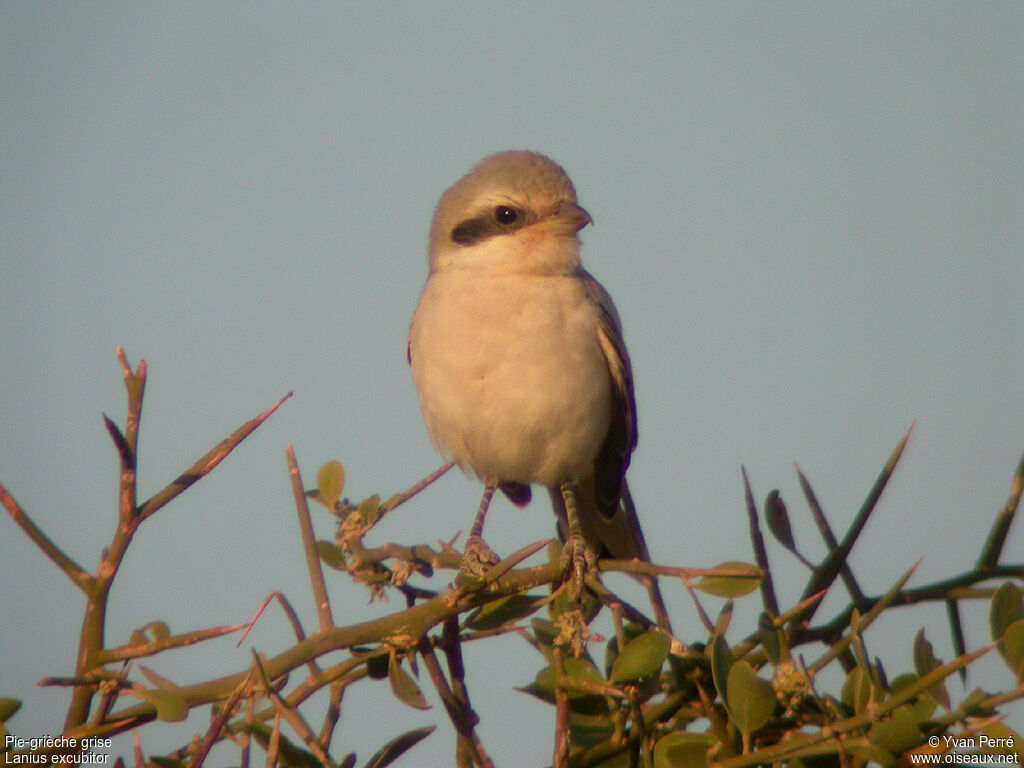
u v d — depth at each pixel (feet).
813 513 20.45
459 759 21.12
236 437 18.78
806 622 19.84
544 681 19.75
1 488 17.79
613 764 19.77
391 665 19.29
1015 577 19.92
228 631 18.35
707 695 19.31
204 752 17.63
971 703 16.37
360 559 22.71
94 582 18.20
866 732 16.78
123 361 18.35
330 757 18.63
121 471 18.30
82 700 18.17
